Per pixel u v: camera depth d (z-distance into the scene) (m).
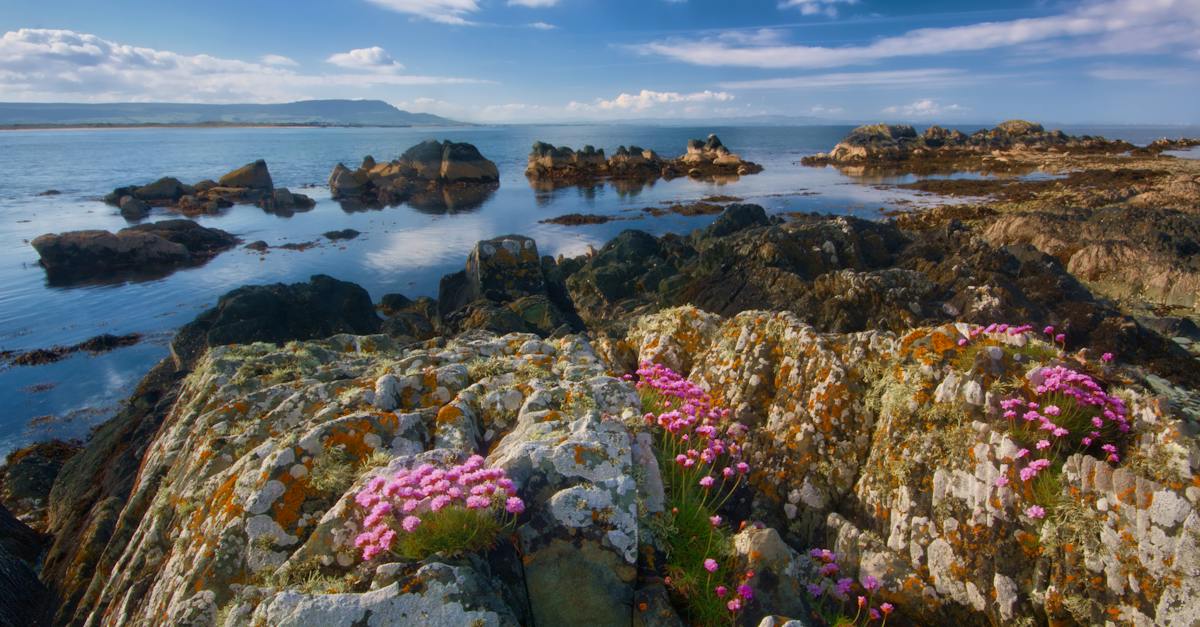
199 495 5.73
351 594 3.60
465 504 4.36
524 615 4.09
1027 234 28.95
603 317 24.67
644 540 4.91
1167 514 4.29
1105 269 24.62
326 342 10.41
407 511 4.23
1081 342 15.42
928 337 6.46
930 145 113.88
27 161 118.31
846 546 5.54
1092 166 76.06
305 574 4.26
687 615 4.61
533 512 4.61
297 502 5.06
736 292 19.81
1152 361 15.10
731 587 4.83
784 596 4.76
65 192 72.50
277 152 152.00
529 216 54.91
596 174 91.00
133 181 84.50
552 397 6.44
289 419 6.69
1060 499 4.78
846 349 7.02
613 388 6.71
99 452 12.19
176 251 38.97
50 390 20.53
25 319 28.03
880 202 54.53
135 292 32.34
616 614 4.30
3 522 9.99
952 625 4.97
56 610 7.23
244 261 38.88
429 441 5.96
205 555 4.75
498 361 7.91
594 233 46.09
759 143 186.00
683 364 8.82
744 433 7.07
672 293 22.12
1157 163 75.75
